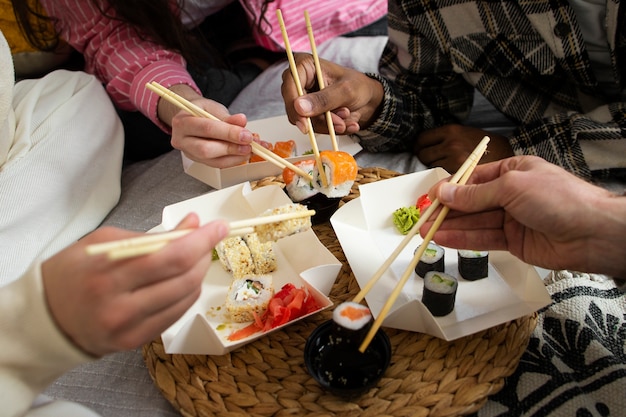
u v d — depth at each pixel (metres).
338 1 1.13
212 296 0.61
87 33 0.91
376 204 0.67
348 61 1.05
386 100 0.78
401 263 0.62
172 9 0.91
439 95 0.86
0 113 0.67
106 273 0.40
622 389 0.50
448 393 0.50
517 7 0.75
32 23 0.93
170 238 0.42
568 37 0.73
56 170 0.71
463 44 0.80
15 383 0.43
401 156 0.85
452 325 0.55
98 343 0.42
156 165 0.87
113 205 0.78
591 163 0.72
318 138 0.85
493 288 0.59
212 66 1.04
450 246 0.56
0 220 0.65
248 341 0.54
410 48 0.85
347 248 0.61
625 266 0.47
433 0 0.79
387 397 0.50
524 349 0.52
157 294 0.41
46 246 0.69
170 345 0.51
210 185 0.77
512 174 0.48
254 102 1.02
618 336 0.55
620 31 0.72
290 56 0.67
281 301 0.58
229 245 0.62
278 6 1.07
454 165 0.77
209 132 0.64
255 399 0.50
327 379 0.50
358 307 0.49
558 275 0.60
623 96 0.78
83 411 0.48
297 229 0.56
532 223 0.48
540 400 0.51
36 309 0.42
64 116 0.74
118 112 0.95
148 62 0.86
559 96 0.81
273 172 0.77
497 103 0.83
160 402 0.54
